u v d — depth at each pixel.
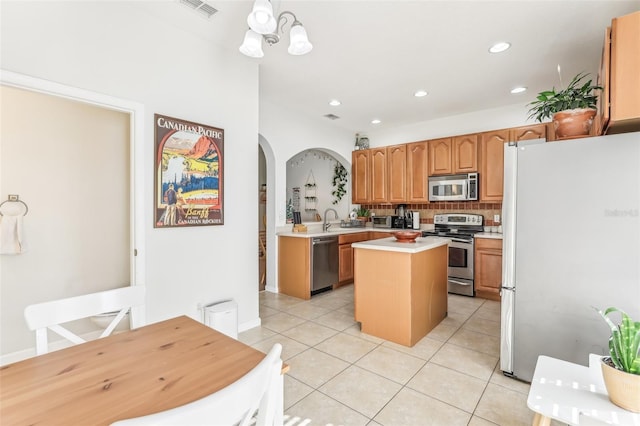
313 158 6.50
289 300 3.91
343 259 4.53
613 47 1.60
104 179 2.82
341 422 1.65
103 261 2.81
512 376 2.05
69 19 1.84
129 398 0.82
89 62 1.92
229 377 0.93
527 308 1.94
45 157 2.50
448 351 2.47
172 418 0.54
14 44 1.66
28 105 2.42
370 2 2.01
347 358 2.36
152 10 2.15
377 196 5.19
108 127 2.84
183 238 2.41
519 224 1.94
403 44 2.55
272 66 2.97
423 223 4.96
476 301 3.86
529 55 2.73
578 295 1.76
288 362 2.29
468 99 3.87
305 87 3.50
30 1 1.71
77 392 0.84
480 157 4.17
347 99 3.89
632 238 1.60
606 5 2.03
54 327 1.23
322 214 6.33
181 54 2.39
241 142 2.83
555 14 2.14
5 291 2.31
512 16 2.16
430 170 4.60
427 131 4.89
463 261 4.09
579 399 1.11
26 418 0.73
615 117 1.60
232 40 2.56
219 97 2.64
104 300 1.37
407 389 1.95
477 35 2.42
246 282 2.89
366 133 5.62
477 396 1.88
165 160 2.29
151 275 2.22
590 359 1.38
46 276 2.50
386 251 2.67
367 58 2.79
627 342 1.05
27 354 2.37
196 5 2.10
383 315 2.70
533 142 1.93
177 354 1.07
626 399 1.02
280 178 4.25
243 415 0.73
